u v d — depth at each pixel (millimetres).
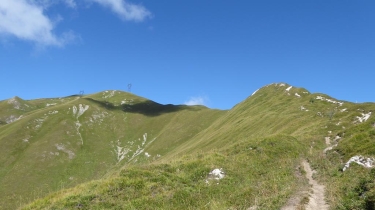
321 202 20656
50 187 134250
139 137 194750
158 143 176750
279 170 30328
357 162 29047
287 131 64375
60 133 176125
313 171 31266
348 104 68688
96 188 25031
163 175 27109
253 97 129625
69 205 22250
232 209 20703
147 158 161625
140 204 22203
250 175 28703
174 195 23500
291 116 74938
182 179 26656
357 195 20469
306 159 36531
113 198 23094
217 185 25828
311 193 22438
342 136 45656
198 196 23750
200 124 187625
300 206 19047
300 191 22891
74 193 24875
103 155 169625
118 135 196250
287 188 23500
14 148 154875
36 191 128250
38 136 170125
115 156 172250
